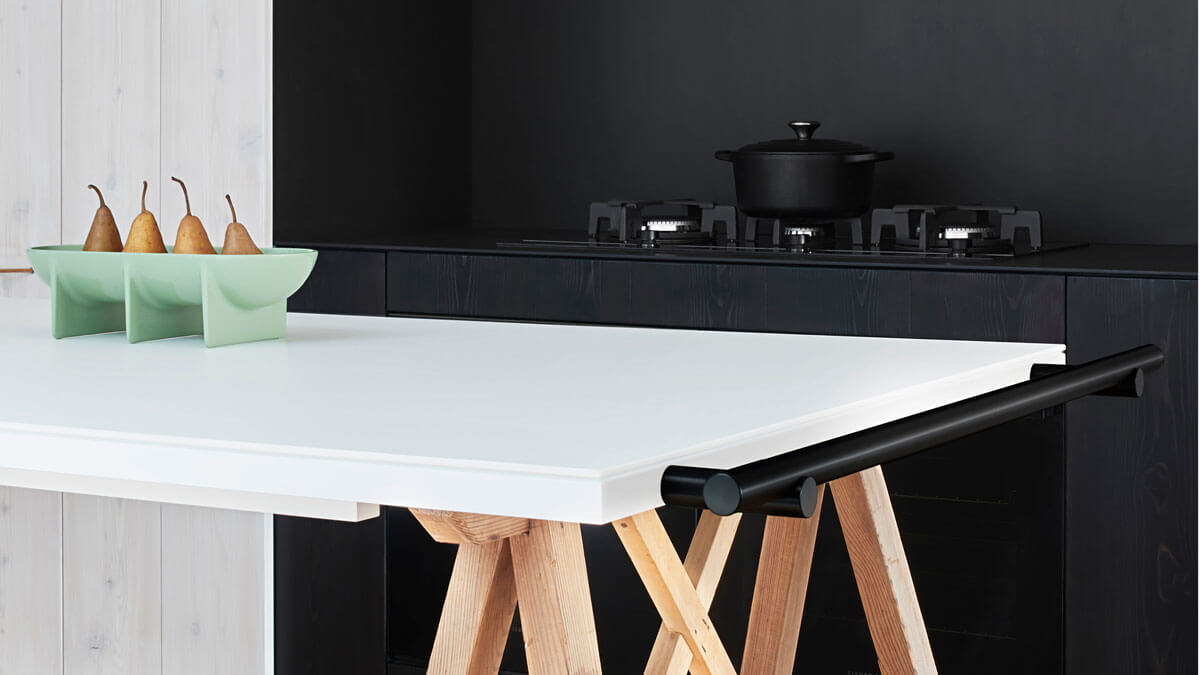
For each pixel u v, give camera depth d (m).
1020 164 3.21
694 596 1.22
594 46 3.55
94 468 0.96
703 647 1.23
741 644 2.63
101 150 2.89
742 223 3.38
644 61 3.51
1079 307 2.37
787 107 3.38
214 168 2.92
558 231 3.44
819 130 3.36
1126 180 3.12
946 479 2.52
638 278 2.64
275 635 3.04
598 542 2.77
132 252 1.56
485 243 2.91
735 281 2.57
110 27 2.88
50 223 2.86
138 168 2.91
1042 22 3.17
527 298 2.73
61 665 2.89
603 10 3.54
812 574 2.60
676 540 2.69
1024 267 2.40
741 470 0.84
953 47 3.24
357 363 1.35
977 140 3.24
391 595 2.94
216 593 2.98
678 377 1.25
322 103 3.09
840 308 2.51
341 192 3.17
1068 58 3.15
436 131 3.55
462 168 3.67
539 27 3.60
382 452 0.87
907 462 2.54
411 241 2.96
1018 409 1.16
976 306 2.43
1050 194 3.19
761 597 1.67
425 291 2.82
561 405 1.08
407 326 1.71
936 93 3.26
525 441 0.91
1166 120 3.08
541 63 3.61
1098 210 3.15
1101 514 2.41
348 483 0.87
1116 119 3.12
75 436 0.96
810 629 2.61
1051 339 2.39
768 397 1.13
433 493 0.85
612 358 1.39
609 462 0.83
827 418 1.07
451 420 1.00
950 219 3.20
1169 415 2.34
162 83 2.91
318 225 3.10
